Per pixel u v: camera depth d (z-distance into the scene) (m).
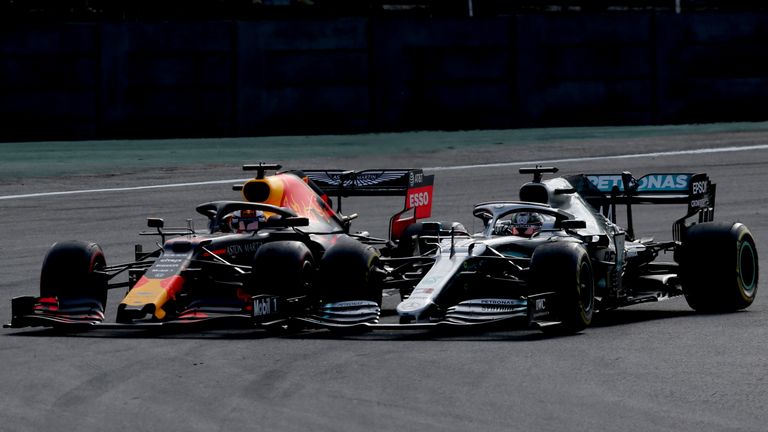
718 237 40.03
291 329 37.25
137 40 108.69
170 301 35.78
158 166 92.88
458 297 37.78
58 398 27.69
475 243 37.19
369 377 29.28
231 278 39.16
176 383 28.98
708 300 40.31
